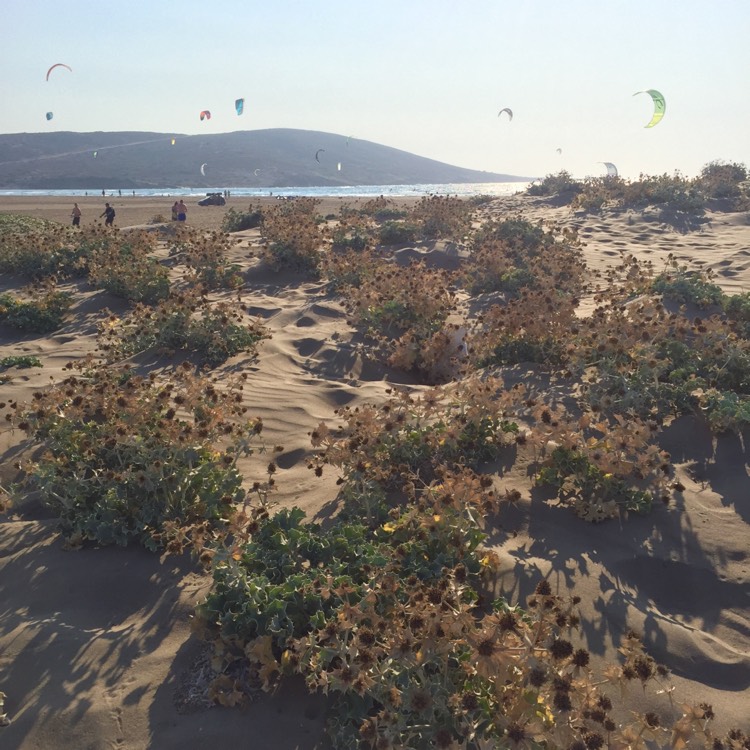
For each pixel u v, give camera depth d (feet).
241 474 17.38
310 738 9.43
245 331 29.60
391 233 53.88
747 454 16.98
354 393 23.38
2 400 22.89
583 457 15.80
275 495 16.57
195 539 12.59
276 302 37.24
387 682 9.04
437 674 9.37
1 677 10.68
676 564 13.38
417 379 26.71
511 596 12.28
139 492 14.98
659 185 70.38
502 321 25.61
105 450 16.76
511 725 8.12
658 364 20.13
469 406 18.62
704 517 14.73
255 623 10.74
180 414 21.21
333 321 32.89
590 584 12.67
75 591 12.78
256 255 48.14
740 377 20.99
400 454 17.12
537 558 13.47
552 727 8.47
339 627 9.64
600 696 8.76
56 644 11.30
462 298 37.86
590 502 14.98
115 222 100.01
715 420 18.02
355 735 9.13
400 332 30.94
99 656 11.07
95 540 14.47
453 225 55.98
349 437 17.79
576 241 50.01
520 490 15.96
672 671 10.79
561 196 82.07
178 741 9.40
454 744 8.70
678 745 8.22
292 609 11.02
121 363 27.63
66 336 32.48
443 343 25.96
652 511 14.98
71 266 45.80
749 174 82.74
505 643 8.80
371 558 12.09
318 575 11.46
